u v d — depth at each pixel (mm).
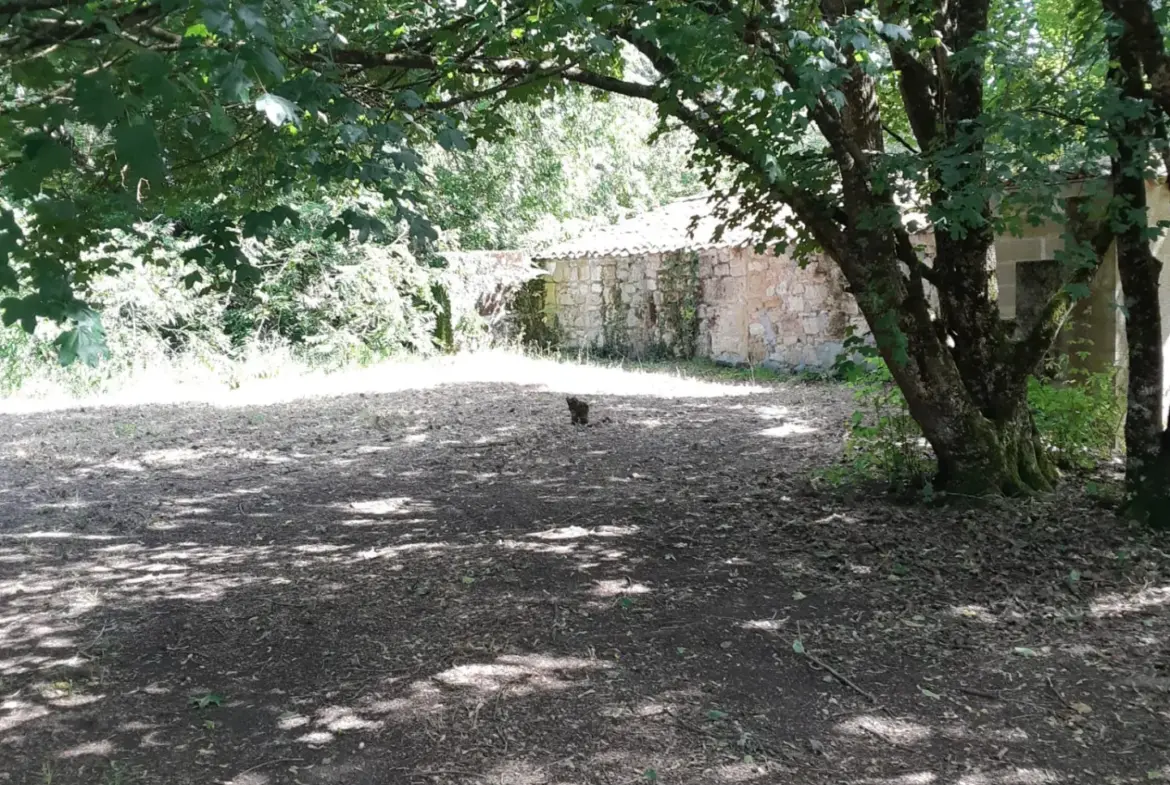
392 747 3602
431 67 5078
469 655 4402
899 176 5703
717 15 4699
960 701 3848
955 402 6504
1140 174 5383
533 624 4750
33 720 3891
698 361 17172
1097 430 7684
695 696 3930
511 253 18984
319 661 4410
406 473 8688
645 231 18359
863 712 3773
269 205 4371
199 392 14141
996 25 6398
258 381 15031
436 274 17422
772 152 5480
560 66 5223
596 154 20203
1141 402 5898
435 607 5055
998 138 5320
